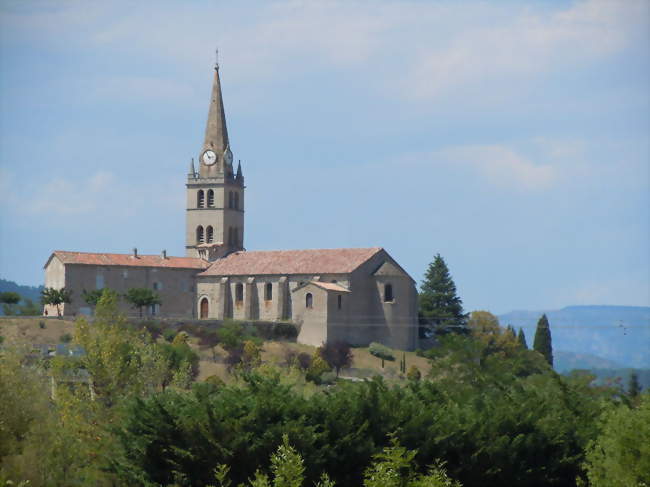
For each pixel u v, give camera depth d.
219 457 85.31
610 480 80.25
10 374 87.25
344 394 93.94
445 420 93.56
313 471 85.38
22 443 85.12
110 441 90.38
